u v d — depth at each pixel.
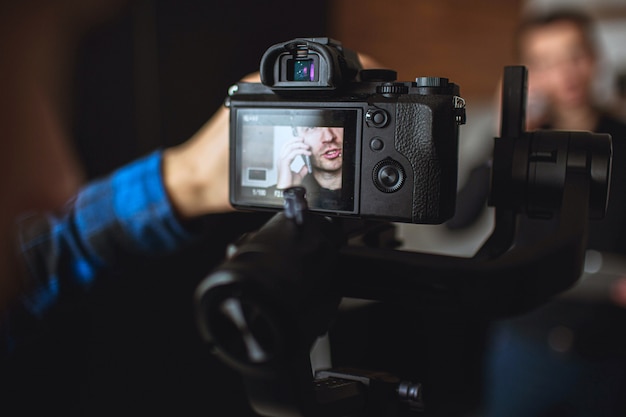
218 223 1.10
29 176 0.52
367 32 1.84
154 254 0.77
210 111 1.41
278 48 0.54
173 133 1.34
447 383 1.22
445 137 0.51
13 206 0.53
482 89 2.12
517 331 1.49
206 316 0.38
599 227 1.36
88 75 1.17
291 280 0.39
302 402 0.43
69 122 0.57
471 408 1.38
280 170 0.56
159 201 0.72
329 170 0.54
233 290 0.37
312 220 0.47
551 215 0.57
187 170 0.72
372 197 0.53
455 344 1.27
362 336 0.67
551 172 0.56
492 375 1.51
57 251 0.68
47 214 0.66
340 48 0.55
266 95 0.56
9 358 0.84
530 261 0.44
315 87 0.53
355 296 0.48
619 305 1.38
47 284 0.68
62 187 0.56
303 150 0.55
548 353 1.47
